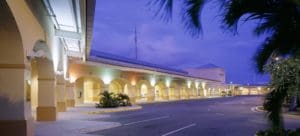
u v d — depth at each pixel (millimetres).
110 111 27328
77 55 26797
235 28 6480
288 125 16297
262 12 6488
